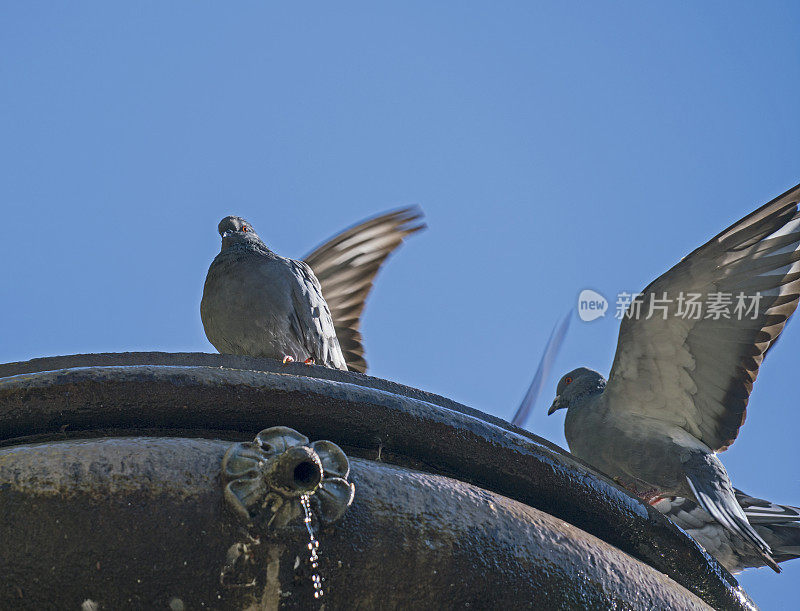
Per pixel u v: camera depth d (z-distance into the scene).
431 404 9.12
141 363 8.76
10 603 7.47
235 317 13.52
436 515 8.23
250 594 7.71
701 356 15.06
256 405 8.66
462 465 9.20
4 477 7.55
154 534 7.59
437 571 8.09
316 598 7.84
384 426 8.93
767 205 14.15
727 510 14.44
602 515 9.52
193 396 8.56
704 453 15.20
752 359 14.76
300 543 7.74
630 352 15.41
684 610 9.05
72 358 8.73
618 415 15.78
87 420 8.59
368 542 7.95
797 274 14.30
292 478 7.57
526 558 8.39
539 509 9.46
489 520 8.39
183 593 7.64
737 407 15.03
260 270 13.66
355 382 8.97
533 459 9.29
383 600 7.98
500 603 8.25
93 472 7.66
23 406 8.39
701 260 14.52
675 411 15.52
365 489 8.14
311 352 13.63
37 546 7.47
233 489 7.69
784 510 14.84
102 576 7.53
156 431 8.71
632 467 15.55
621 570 8.82
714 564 9.77
